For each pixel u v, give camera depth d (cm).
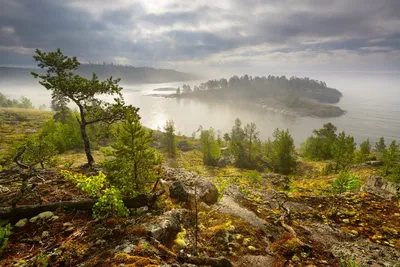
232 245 689
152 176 905
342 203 1196
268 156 6244
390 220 980
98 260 475
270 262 633
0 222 687
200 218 865
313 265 626
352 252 700
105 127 1666
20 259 511
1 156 3719
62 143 4916
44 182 1013
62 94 1584
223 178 2705
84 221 708
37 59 1480
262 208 1118
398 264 636
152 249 525
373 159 5341
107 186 878
